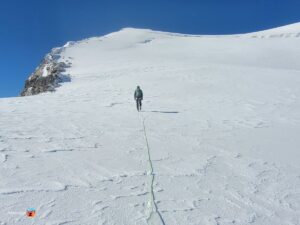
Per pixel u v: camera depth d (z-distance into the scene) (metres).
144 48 66.69
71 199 6.27
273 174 8.68
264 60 55.56
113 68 42.34
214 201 6.72
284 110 19.45
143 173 7.97
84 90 26.27
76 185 6.94
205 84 28.05
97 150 9.68
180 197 6.77
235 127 14.64
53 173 7.52
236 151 10.67
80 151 9.45
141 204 6.29
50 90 34.50
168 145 10.88
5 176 7.09
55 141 10.34
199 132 13.30
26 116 14.48
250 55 58.84
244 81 29.52
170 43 73.19
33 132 11.35
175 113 17.61
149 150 10.09
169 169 8.43
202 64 41.91
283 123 16.11
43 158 8.55
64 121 13.80
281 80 30.23
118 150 9.85
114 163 8.59
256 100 22.27
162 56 56.72
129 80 31.17
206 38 80.44
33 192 6.42
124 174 7.80
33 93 40.25
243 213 6.31
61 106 18.34
